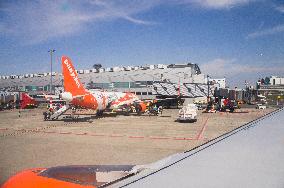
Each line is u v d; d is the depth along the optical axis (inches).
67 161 625.3
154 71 3934.5
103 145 840.9
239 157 126.3
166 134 1080.2
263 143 157.2
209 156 130.6
